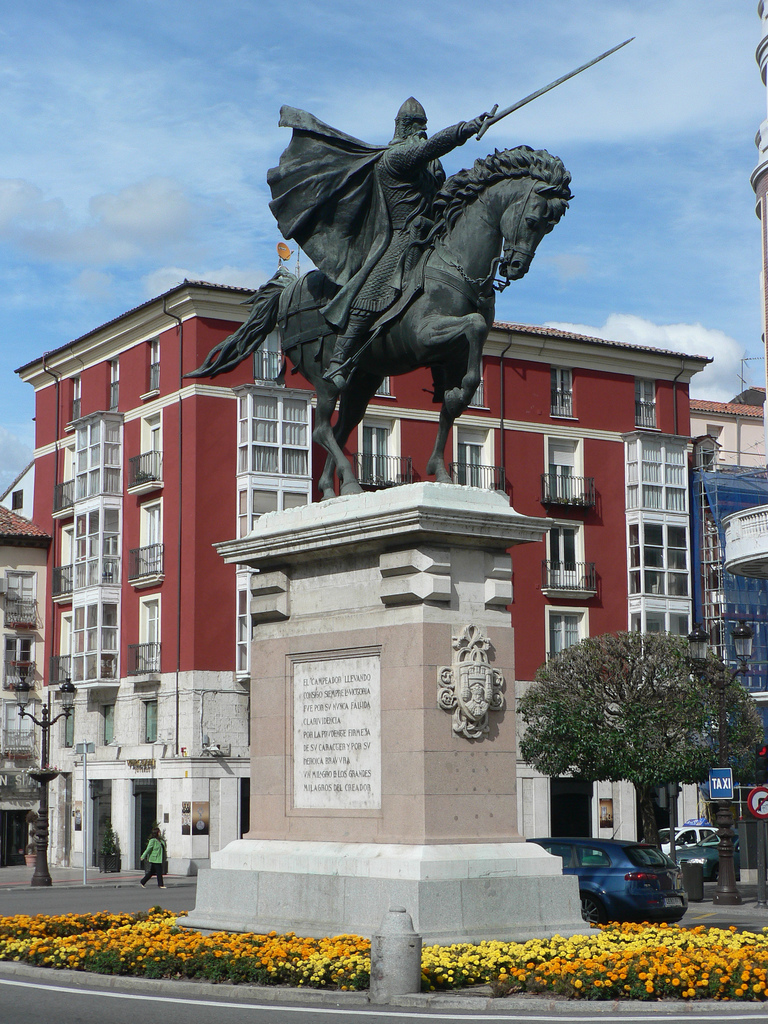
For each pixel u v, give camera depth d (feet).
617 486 152.46
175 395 133.18
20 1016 30.76
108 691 139.74
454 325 36.22
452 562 36.11
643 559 150.30
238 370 131.75
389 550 36.50
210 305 131.64
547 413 148.87
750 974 33.35
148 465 135.95
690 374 159.63
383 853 35.01
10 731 150.51
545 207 36.04
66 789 146.10
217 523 129.70
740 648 85.56
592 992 31.96
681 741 102.27
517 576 143.64
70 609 149.18
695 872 88.02
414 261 38.11
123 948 37.86
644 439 152.46
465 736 35.55
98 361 147.95
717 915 74.59
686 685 103.65
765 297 129.18
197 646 127.44
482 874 34.91
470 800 35.47
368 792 36.32
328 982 33.22
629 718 102.78
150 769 130.62
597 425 151.94
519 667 142.00
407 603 35.99
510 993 32.12
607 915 63.41
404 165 38.24
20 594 152.97
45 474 157.17
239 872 38.99
